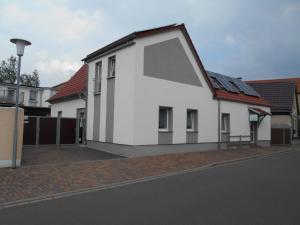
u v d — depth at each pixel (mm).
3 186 9219
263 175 12109
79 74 24375
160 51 17750
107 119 17953
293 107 40719
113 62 18312
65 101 23672
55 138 19812
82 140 20516
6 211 7113
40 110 30578
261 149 24688
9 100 38188
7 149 11820
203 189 9383
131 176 11609
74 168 12164
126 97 16547
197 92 20469
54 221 6312
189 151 19719
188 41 19609
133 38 16172
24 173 10852
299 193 8766
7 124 11836
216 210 7000
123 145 16500
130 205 7523
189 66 19844
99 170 12156
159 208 7207
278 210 6969
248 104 26266
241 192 8914
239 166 15062
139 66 16484
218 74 26672
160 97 17656
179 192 8977
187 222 6148
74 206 7496
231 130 23922
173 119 18500
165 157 16391
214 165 15367
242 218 6379
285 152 23906
